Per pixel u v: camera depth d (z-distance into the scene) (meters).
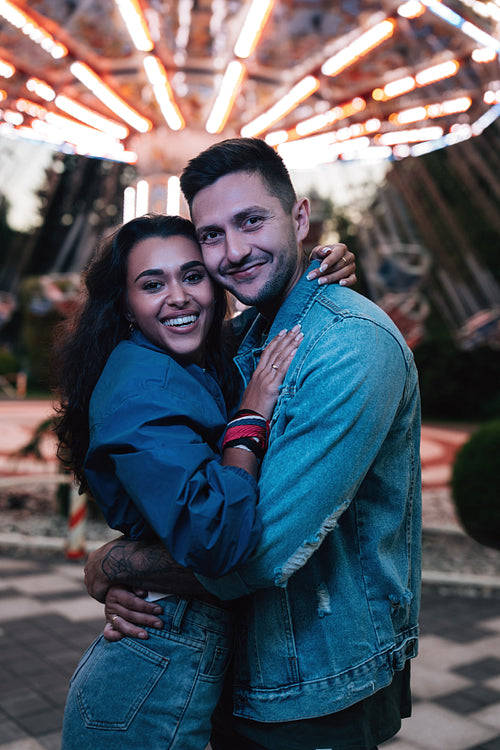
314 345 1.37
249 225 1.44
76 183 6.88
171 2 4.72
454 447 15.09
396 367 1.34
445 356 22.06
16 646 3.94
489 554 6.56
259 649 1.38
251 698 1.38
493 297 7.75
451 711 3.32
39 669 3.63
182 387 1.40
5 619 4.38
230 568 1.21
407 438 1.49
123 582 1.41
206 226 1.46
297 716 1.34
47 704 3.24
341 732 1.36
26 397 23.16
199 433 1.39
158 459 1.23
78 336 1.59
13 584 5.11
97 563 1.44
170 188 5.13
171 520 1.21
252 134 5.41
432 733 3.09
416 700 3.44
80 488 1.65
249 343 1.68
